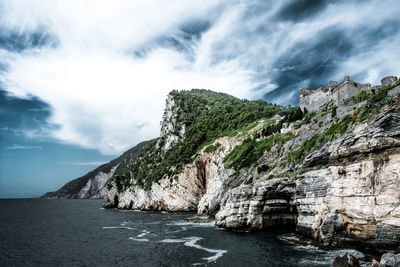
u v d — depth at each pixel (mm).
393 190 30250
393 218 29328
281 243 41219
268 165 62781
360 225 32781
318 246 36812
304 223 42438
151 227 65062
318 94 76938
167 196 108312
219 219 59594
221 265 32156
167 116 190875
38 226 74500
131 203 133500
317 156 44156
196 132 136375
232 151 96375
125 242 48656
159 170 125062
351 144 37688
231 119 140500
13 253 42844
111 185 155500
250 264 31781
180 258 35938
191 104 185500
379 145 33562
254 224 52312
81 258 39250
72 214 112188
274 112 139500
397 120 33188
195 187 107250
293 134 68188
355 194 34031
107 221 82250
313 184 41469
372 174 33000
